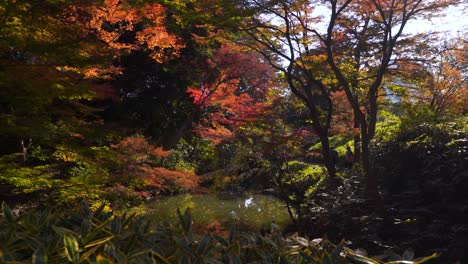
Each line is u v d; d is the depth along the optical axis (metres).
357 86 15.74
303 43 14.56
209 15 11.82
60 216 3.42
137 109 22.14
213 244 3.01
